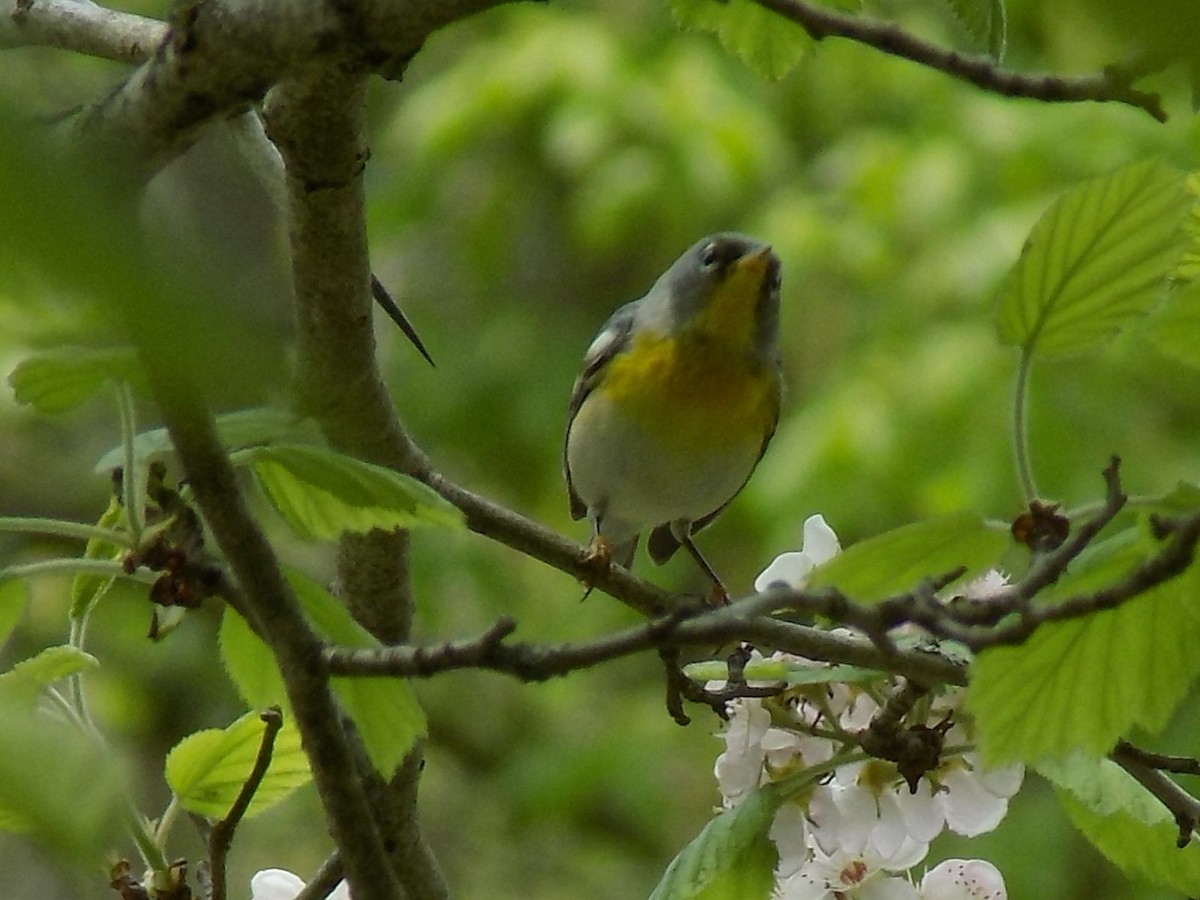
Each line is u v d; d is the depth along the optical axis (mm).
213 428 4043
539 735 17984
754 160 16031
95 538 4711
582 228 17109
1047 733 4109
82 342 2326
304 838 16688
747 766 5301
